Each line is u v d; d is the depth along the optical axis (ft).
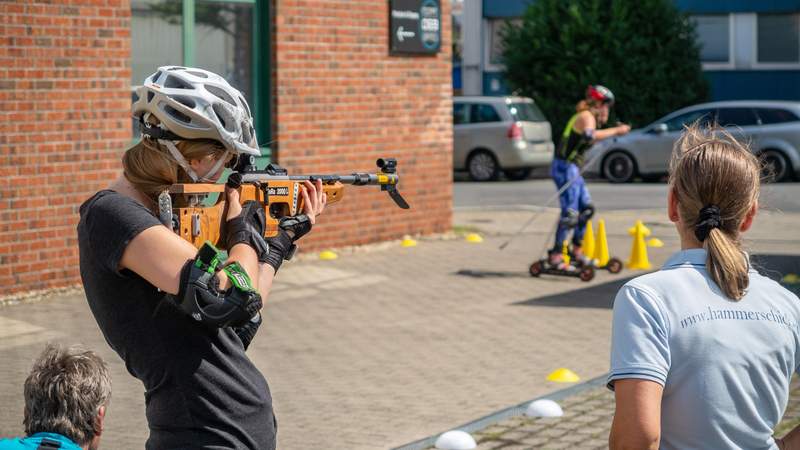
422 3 46.88
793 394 23.80
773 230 50.85
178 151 9.89
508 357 27.73
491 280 38.81
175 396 9.73
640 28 89.25
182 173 10.09
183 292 9.23
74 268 35.37
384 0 45.47
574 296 36.06
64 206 34.96
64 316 31.40
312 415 22.50
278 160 41.93
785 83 102.68
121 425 21.63
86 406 9.67
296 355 27.78
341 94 44.01
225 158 10.13
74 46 35.01
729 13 102.94
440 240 47.83
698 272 8.89
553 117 89.04
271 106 41.91
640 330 8.60
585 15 89.56
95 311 9.91
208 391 9.75
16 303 33.01
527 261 42.96
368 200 45.32
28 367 25.63
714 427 8.58
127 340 9.75
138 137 37.22
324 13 43.14
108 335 9.88
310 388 24.64
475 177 80.79
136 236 9.48
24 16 33.73
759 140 75.87
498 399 23.84
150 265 9.39
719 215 8.91
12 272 33.73
